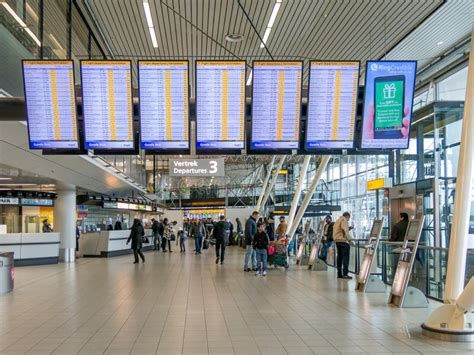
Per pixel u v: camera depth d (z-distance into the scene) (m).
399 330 6.95
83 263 19.05
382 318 7.79
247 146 8.39
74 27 11.44
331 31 11.72
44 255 18.42
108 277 13.88
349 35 11.99
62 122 8.16
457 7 10.47
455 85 14.94
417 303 8.74
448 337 6.35
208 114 8.26
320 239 15.78
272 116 8.33
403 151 17.12
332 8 10.38
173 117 8.23
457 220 6.98
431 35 12.20
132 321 7.62
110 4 10.27
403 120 8.41
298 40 12.38
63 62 8.04
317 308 8.67
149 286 11.79
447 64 14.51
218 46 12.84
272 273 14.68
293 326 7.22
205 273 14.82
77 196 25.41
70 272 15.40
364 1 10.05
